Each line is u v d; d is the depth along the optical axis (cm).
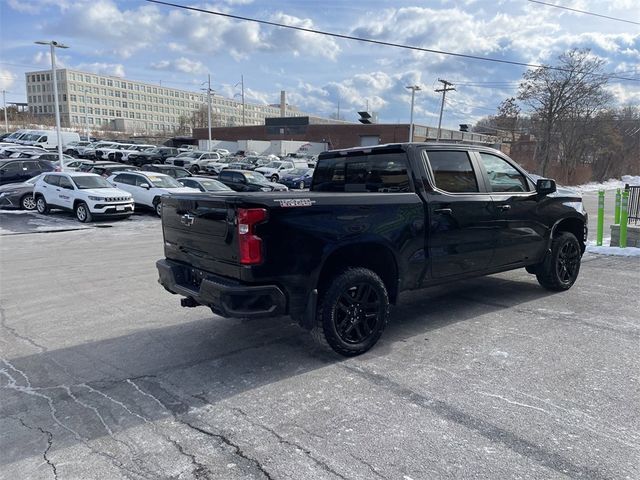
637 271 779
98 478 266
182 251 450
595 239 1159
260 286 371
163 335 503
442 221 478
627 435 299
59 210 1861
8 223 1620
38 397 364
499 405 339
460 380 380
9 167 2205
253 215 363
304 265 388
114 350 461
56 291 702
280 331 510
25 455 288
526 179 585
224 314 378
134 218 1823
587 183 5331
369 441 296
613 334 479
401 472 265
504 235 543
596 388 362
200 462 279
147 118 15450
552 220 607
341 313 420
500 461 274
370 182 519
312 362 423
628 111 6284
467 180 515
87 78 13775
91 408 346
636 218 1171
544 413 327
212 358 437
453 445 291
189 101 16612
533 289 665
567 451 282
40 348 468
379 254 452
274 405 346
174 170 2378
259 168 3722
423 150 482
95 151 4397
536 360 416
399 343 464
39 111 13825
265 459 280
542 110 5091
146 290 705
